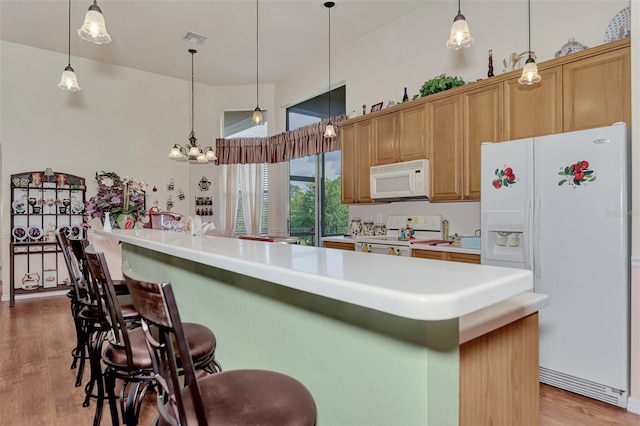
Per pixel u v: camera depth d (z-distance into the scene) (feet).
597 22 9.48
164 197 20.26
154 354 3.36
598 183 7.35
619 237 7.11
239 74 20.11
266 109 21.47
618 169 7.12
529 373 3.66
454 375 2.93
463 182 11.01
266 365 4.80
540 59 10.55
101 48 16.88
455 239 12.19
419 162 11.97
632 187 7.18
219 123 21.84
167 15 13.92
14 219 16.35
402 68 14.35
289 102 20.31
